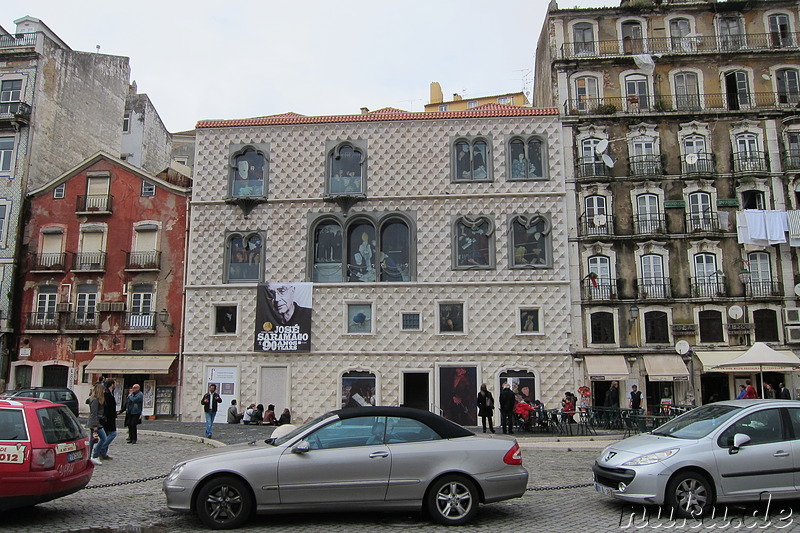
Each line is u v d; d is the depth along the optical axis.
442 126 37.41
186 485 11.18
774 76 38.47
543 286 35.56
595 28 39.88
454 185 36.75
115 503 13.42
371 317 35.81
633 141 37.75
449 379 34.94
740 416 12.31
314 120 37.78
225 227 37.38
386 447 11.42
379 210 36.75
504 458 11.60
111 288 38.78
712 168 37.31
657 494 11.63
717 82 38.56
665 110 38.09
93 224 39.59
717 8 39.44
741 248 36.66
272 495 11.11
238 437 26.09
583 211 36.78
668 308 35.94
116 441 25.38
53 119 44.12
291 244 36.81
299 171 37.47
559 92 38.88
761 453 11.91
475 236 36.38
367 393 35.06
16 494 11.02
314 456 11.28
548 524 11.38
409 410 11.97
